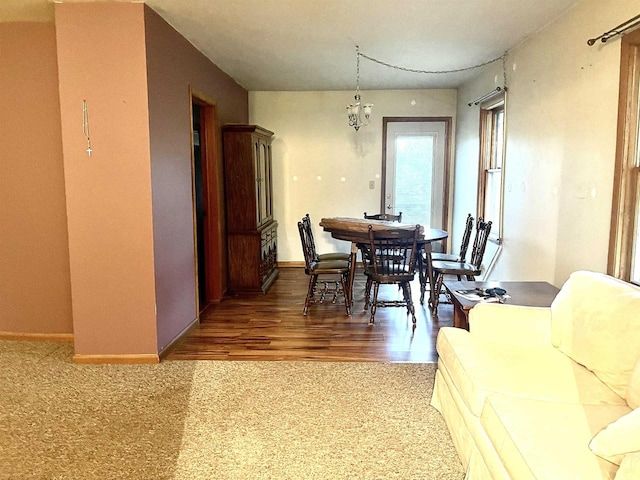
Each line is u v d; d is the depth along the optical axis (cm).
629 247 279
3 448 236
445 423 255
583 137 322
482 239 451
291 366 336
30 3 323
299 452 231
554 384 203
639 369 181
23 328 392
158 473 216
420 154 696
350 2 328
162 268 354
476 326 257
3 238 383
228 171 534
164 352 355
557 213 360
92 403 283
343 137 699
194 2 322
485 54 475
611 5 288
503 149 475
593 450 143
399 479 211
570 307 238
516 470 150
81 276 339
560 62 355
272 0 321
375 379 314
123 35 321
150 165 331
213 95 500
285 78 596
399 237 416
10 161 374
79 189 332
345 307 484
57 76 364
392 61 502
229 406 278
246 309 484
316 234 716
